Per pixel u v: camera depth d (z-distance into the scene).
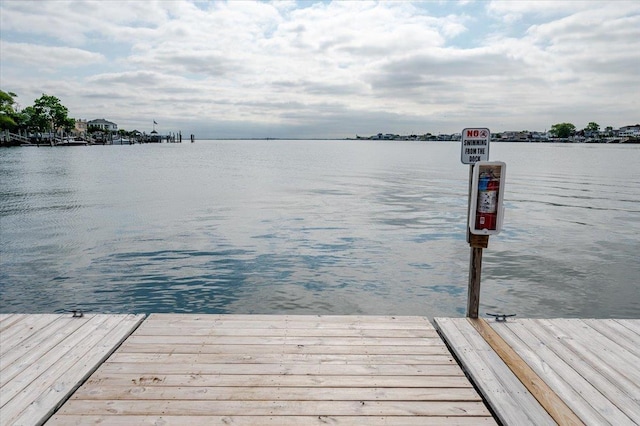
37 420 3.10
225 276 9.05
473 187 4.72
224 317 5.02
